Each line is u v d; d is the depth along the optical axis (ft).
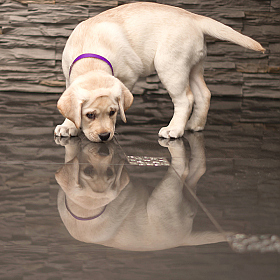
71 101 7.11
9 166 6.03
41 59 14.28
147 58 8.44
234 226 4.16
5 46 14.08
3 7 13.83
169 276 3.17
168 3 14.33
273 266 3.35
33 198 4.76
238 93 14.92
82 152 7.01
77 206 4.57
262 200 4.96
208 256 3.50
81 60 7.78
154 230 4.01
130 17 8.32
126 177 5.70
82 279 3.12
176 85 8.44
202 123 9.31
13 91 14.40
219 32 8.55
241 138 8.64
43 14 13.98
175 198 4.93
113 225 4.09
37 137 8.03
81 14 14.10
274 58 14.79
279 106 13.17
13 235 3.81
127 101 7.57
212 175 5.95
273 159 7.00
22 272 3.20
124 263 3.36
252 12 14.48
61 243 3.69
